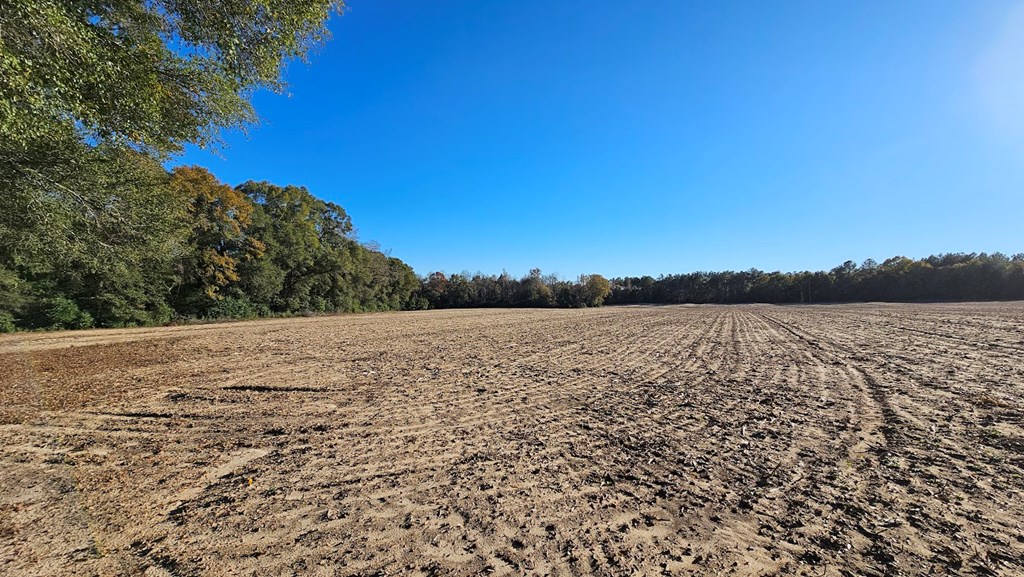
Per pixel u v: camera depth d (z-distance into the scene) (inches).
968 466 195.5
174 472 199.5
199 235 1432.1
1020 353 528.1
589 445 237.5
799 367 490.0
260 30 285.7
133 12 257.4
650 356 610.5
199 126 337.4
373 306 2630.4
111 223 441.1
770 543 137.3
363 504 166.7
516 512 159.8
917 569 121.7
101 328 1169.4
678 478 191.0
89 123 289.7
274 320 1599.4
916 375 414.3
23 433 261.3
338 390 389.1
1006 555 127.2
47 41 211.2
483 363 554.3
